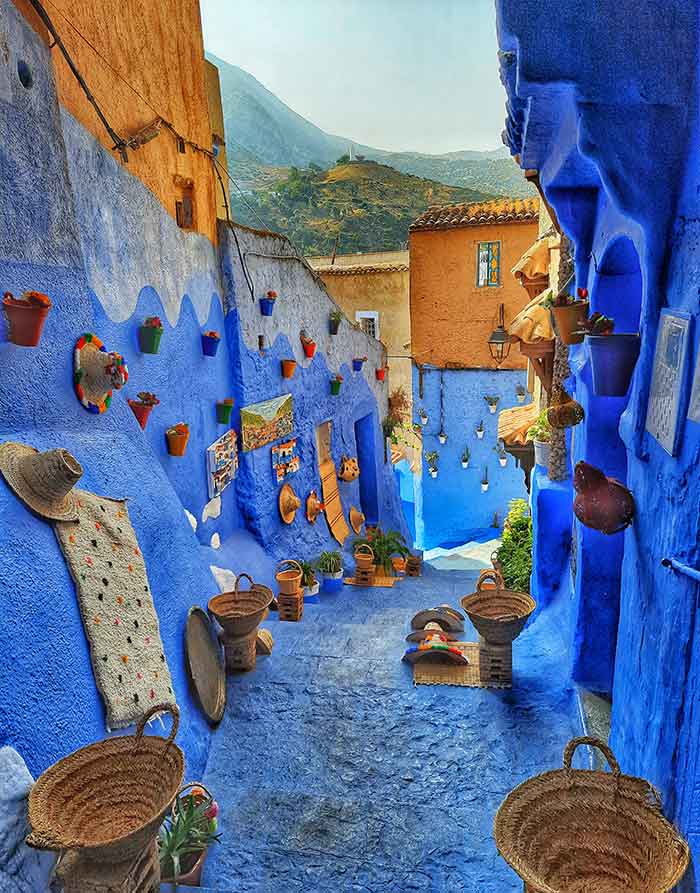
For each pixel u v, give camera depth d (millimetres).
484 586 4996
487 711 4137
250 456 6883
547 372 6043
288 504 7547
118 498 3529
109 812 2297
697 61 2082
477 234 12781
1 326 2986
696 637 1927
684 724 2006
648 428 2436
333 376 9305
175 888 2824
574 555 4840
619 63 2160
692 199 2049
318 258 18469
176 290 5438
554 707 4125
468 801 3475
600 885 2072
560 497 5609
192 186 5871
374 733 3990
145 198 4910
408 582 8172
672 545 2113
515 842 2094
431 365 13320
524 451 7508
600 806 2180
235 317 6602
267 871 3061
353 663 4781
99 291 4133
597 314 2977
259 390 7117
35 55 3330
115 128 4551
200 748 3705
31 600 2586
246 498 6945
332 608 6781
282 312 7699
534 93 2285
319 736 3980
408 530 13375
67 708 2607
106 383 3703
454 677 4496
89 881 2100
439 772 3680
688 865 1880
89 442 3572
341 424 9734
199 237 6008
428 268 13141
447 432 13508
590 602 4039
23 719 2361
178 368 5438
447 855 3148
